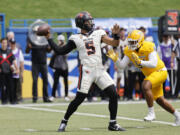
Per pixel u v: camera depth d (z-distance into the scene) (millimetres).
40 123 33938
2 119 36656
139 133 27719
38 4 126750
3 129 30438
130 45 30766
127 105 48438
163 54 55750
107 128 30562
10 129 30422
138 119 36000
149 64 30609
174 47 55344
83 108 45750
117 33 27844
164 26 55562
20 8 124625
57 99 58938
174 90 55812
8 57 51094
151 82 31422
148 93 31656
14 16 121000
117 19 71438
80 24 28688
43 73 54188
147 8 127000
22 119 36594
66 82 56125
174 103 50531
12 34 54500
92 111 42844
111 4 128375
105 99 55250
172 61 55594
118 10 126188
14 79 51656
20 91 55219
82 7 126750
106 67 53594
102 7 127250
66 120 29219
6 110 44156
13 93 51531
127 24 71375
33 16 121875
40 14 122938
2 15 84375
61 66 54875
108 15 123750
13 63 51562
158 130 29188
